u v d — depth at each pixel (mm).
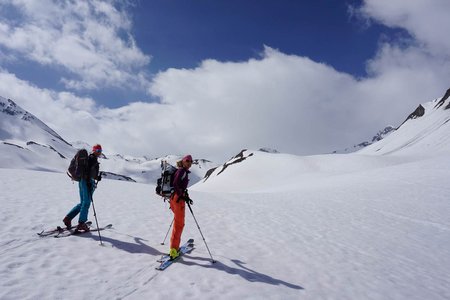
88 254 7543
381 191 27625
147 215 12352
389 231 14070
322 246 10594
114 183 24797
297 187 53562
